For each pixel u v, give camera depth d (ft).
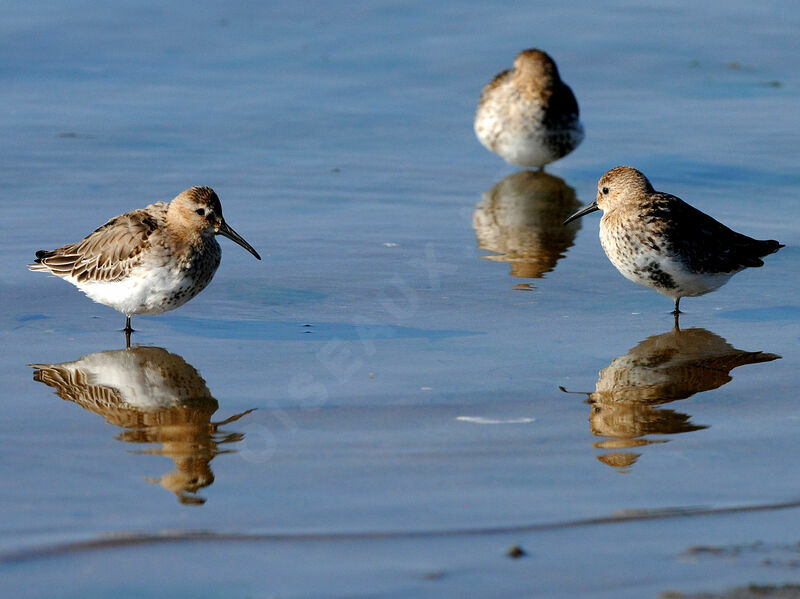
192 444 35.50
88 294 45.68
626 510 31.27
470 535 29.89
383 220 60.29
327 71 82.74
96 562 28.45
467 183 67.41
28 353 43.24
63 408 38.24
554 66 69.56
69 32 86.84
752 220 59.16
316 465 34.06
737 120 75.10
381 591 27.20
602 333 45.68
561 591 27.20
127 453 34.91
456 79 82.23
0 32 85.81
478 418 37.45
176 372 41.39
